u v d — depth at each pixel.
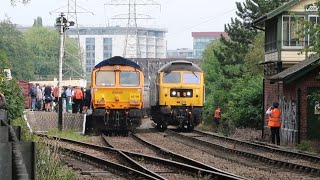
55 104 94.62
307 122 65.56
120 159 48.09
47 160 30.19
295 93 67.50
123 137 74.06
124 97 78.25
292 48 77.44
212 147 61.16
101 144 63.81
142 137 74.38
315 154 51.06
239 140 65.62
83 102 89.88
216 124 93.06
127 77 78.50
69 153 47.56
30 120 77.12
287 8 77.31
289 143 68.94
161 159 44.28
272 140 65.94
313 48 53.88
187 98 85.94
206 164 42.97
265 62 80.00
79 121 79.50
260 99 85.62
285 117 71.44
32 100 92.00
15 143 17.00
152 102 95.31
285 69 76.44
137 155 48.72
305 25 54.94
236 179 33.09
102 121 78.25
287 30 77.69
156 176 35.72
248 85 90.94
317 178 37.66
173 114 85.69
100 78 78.25
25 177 14.83
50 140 36.47
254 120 86.06
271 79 69.94
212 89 138.50
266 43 84.31
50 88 93.06
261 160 48.19
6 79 55.59
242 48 128.25
